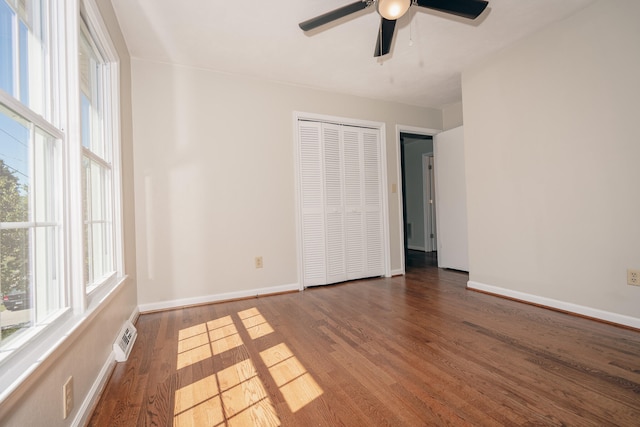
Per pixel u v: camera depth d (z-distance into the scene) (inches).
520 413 49.2
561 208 96.5
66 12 50.6
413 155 250.4
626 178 82.1
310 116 138.4
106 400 55.1
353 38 100.4
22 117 37.8
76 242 50.4
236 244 121.5
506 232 113.2
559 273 97.7
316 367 65.7
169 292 110.2
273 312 103.9
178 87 114.0
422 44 106.5
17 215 37.2
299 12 86.6
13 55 38.0
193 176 114.9
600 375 59.9
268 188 128.1
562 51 94.7
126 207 92.3
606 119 85.5
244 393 56.7
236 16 87.6
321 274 139.5
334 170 144.9
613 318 85.1
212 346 77.6
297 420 49.1
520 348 72.4
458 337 79.7
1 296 33.6
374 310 103.7
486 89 118.3
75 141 51.1
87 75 68.3
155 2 80.7
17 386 28.7
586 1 86.4
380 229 157.0
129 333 80.4
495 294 117.6
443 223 172.9
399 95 152.9
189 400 54.9
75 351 46.7
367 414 50.1
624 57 81.7
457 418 48.5
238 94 123.7
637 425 45.9
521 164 107.4
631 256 81.6
